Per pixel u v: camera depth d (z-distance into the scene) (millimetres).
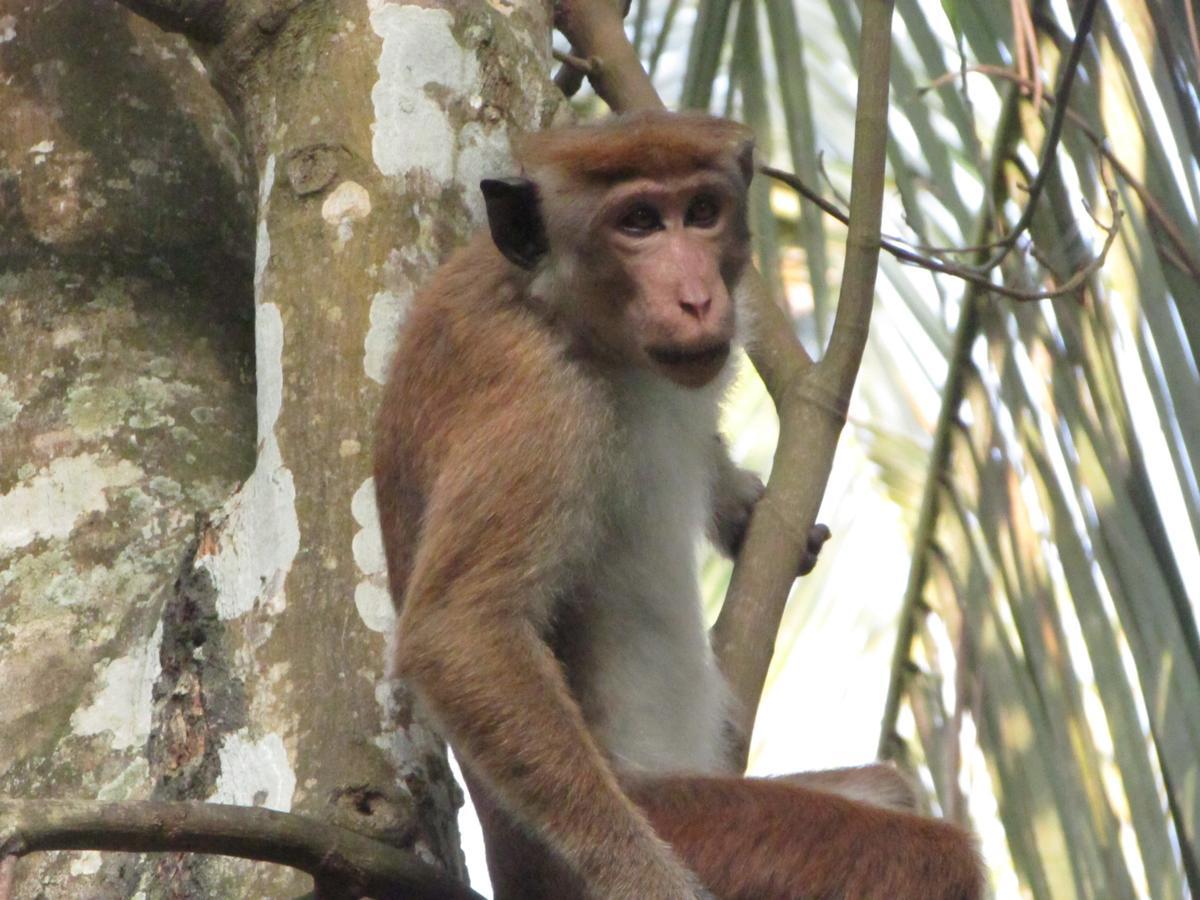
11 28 12008
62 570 10180
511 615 9391
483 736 9156
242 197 12023
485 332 9781
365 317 9867
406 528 9617
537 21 11328
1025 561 12062
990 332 12523
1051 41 12750
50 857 9125
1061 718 11680
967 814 11750
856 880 9359
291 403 9766
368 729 9039
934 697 12312
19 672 9812
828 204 11305
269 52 10547
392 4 10523
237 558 9594
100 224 11469
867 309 10578
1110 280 12109
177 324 11258
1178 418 11414
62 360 10938
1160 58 12312
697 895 9328
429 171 10250
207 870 8758
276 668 9203
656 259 9836
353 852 8008
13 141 11695
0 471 10562
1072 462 11977
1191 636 11156
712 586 16016
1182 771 10680
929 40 13000
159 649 9602
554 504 9570
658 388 10445
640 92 12430
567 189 9953
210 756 9102
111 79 11961
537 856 9938
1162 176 12117
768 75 15445
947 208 12781
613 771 9953
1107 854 11344
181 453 10703
